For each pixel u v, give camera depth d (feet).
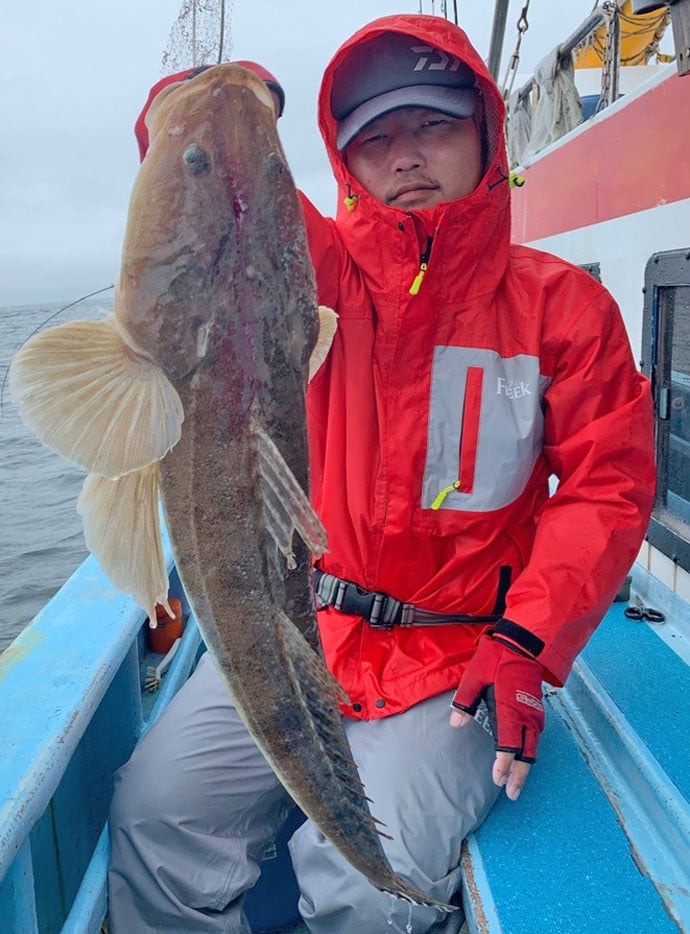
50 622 7.57
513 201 16.56
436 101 6.15
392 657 7.22
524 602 6.46
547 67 14.53
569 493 6.64
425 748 6.68
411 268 6.54
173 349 4.53
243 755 6.89
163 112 4.60
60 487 41.45
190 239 4.51
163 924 6.64
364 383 6.88
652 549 10.59
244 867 6.76
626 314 10.87
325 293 6.89
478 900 6.00
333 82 6.44
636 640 9.40
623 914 5.86
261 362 4.70
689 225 8.92
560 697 8.61
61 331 4.32
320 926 6.36
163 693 9.12
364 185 6.75
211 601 4.81
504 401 6.73
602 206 11.43
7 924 5.40
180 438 4.62
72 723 5.95
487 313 6.73
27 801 5.16
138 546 4.64
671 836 6.41
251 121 4.63
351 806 5.24
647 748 7.27
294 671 5.00
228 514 4.71
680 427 9.91
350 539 7.16
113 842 6.79
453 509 6.83
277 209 4.70
